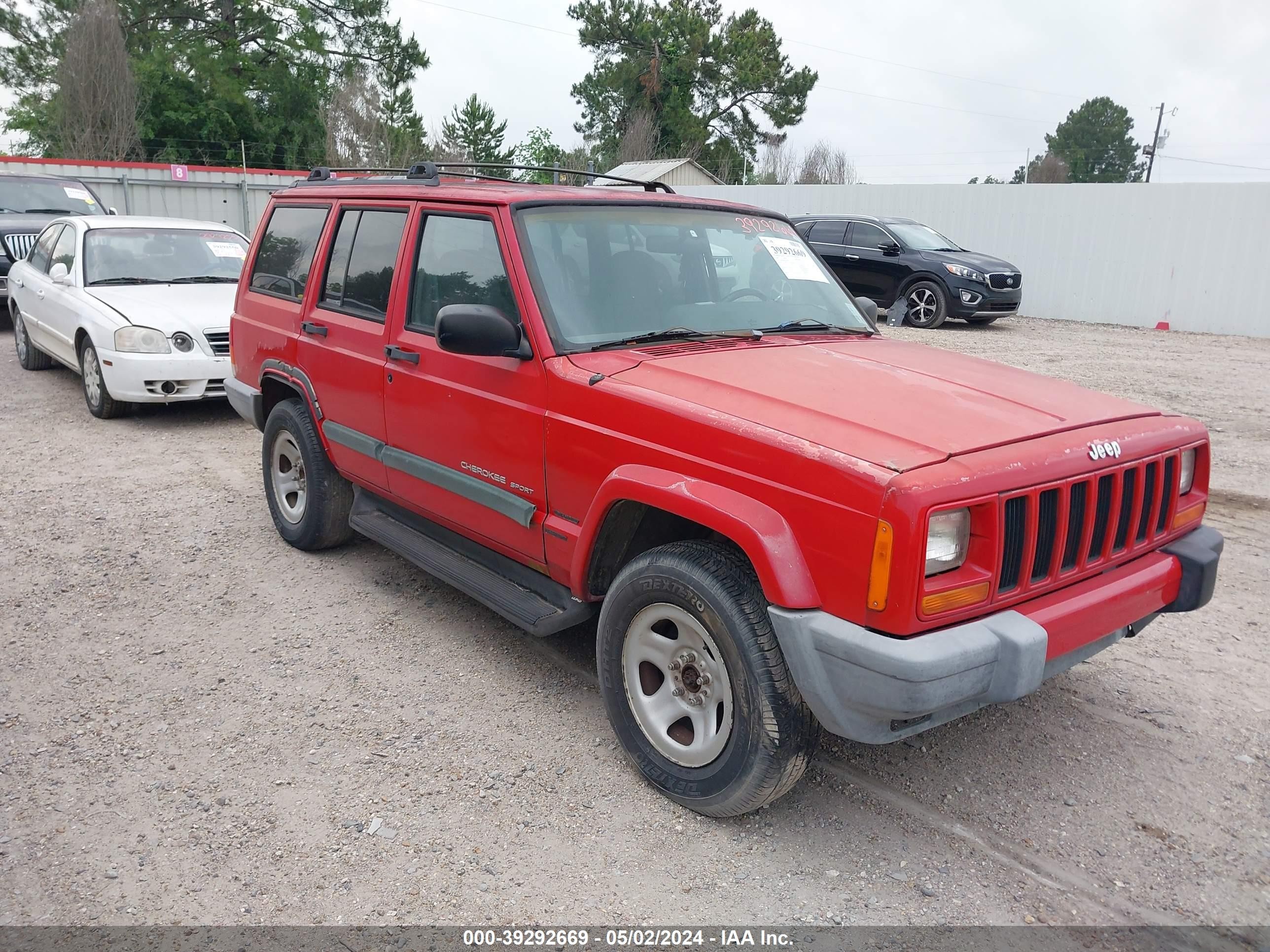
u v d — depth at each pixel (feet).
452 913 8.79
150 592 15.99
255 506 20.54
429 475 13.38
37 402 30.04
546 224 12.22
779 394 10.00
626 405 10.36
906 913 8.89
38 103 127.85
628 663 10.73
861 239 54.44
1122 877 9.45
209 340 26.55
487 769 11.11
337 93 129.90
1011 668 8.62
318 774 10.93
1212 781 11.14
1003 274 50.80
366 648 14.14
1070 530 9.51
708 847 9.79
